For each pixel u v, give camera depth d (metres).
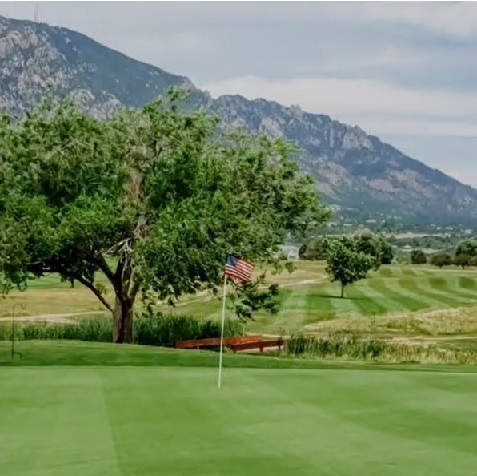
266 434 11.87
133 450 10.75
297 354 35.16
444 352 35.56
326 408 14.21
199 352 27.78
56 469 9.80
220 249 34.78
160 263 34.00
